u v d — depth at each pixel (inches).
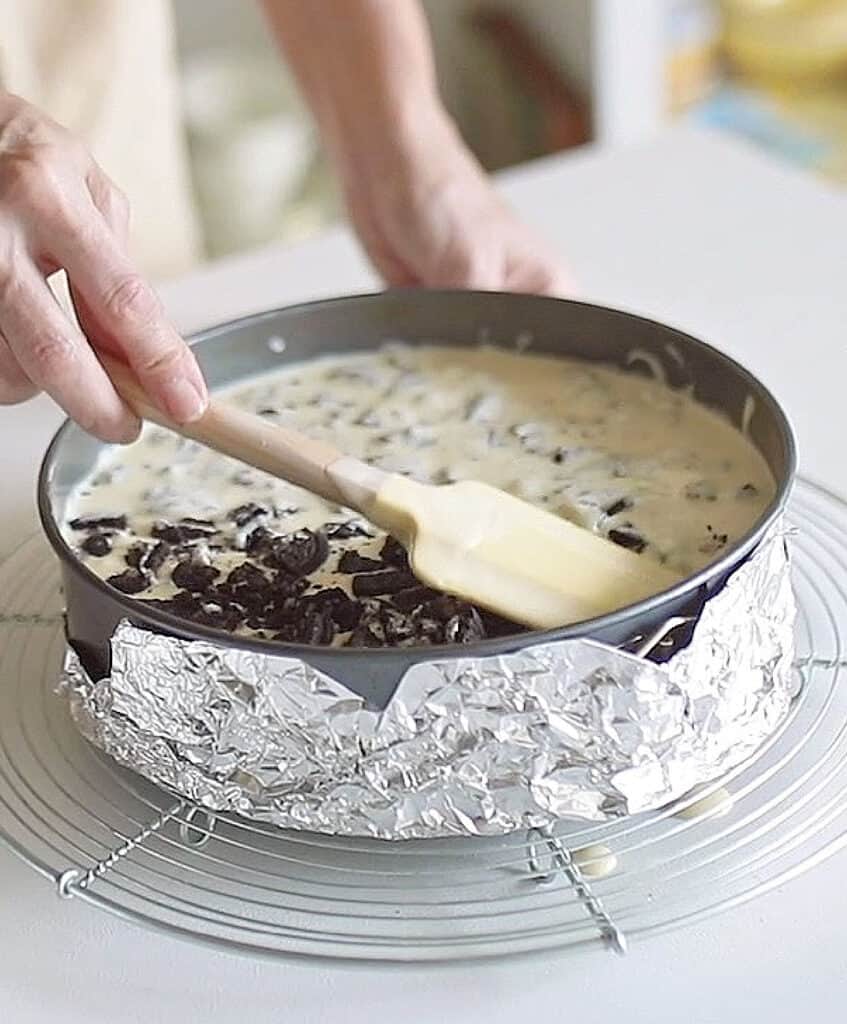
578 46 104.2
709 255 66.9
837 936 36.6
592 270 66.4
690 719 37.0
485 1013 35.6
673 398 50.1
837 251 66.4
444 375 52.7
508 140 111.7
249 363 52.6
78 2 71.7
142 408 41.8
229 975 37.0
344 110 62.1
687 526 44.6
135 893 37.9
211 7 109.7
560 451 48.5
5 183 41.3
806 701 42.7
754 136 102.7
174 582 43.3
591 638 35.7
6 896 39.4
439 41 112.9
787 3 106.1
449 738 35.9
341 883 38.8
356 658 35.3
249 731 36.7
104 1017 36.1
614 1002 35.6
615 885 37.9
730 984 35.7
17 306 40.7
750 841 38.7
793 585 46.3
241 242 101.8
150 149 75.9
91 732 40.7
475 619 39.3
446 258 58.7
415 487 40.6
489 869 38.9
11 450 56.7
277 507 46.8
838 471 51.8
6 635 47.0
